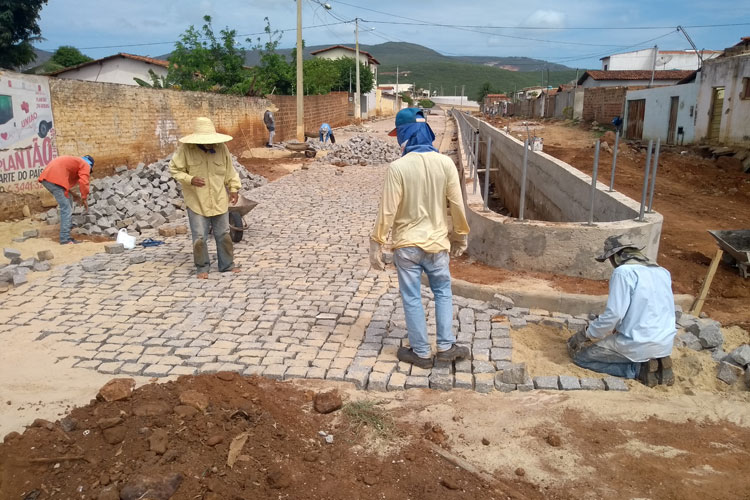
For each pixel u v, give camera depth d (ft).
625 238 21.52
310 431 12.87
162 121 50.31
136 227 32.37
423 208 15.24
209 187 23.45
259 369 15.78
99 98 41.04
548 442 12.67
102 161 41.78
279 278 23.84
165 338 17.87
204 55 83.41
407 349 16.49
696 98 71.00
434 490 10.93
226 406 12.95
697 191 48.03
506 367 15.87
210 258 26.96
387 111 238.48
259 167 60.70
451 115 197.67
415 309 15.62
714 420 13.60
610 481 11.38
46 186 28.66
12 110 33.22
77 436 11.80
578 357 16.29
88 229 31.50
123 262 26.07
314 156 69.10
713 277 22.89
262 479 10.92
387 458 12.02
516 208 49.42
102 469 10.82
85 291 22.20
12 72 33.19
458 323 18.85
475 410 14.02
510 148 54.08
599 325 15.39
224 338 17.87
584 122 120.26
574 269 22.07
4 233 30.86
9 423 12.95
